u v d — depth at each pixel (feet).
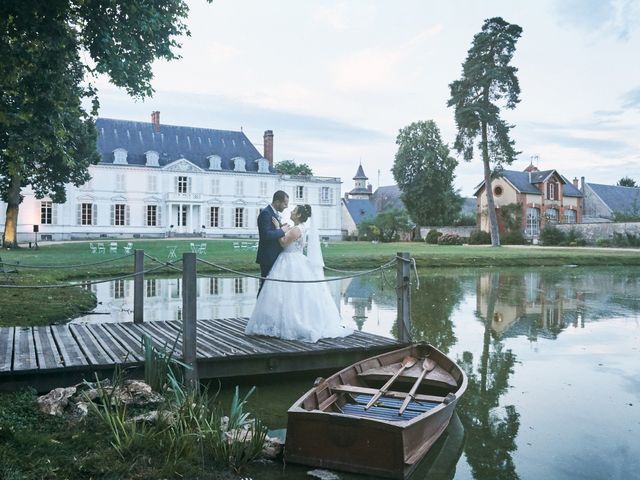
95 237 193.16
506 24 150.30
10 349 23.54
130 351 22.99
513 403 20.86
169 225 204.54
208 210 212.43
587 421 18.83
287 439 15.42
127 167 197.77
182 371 21.50
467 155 158.30
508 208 183.52
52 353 22.79
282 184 228.02
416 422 14.93
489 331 35.86
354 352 25.48
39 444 14.51
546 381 23.95
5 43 29.71
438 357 23.81
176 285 62.23
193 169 208.44
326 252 110.52
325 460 14.98
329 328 27.86
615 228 159.33
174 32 37.40
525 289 61.31
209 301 49.90
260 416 19.35
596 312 44.37
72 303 42.32
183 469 13.97
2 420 15.89
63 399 17.78
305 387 23.30
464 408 20.27
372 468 14.52
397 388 22.08
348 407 18.54
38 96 33.17
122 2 32.45
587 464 15.40
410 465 14.33
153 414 16.69
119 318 38.55
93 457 14.05
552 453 16.20
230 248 120.98
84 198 191.52
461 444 16.88
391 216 204.54
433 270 89.92
